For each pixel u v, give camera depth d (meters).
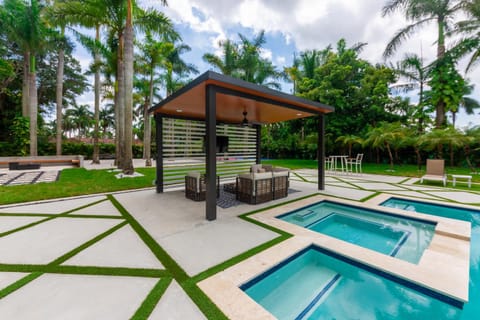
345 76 12.81
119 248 2.57
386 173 10.08
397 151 14.14
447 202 4.66
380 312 1.81
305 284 2.20
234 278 1.97
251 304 1.64
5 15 10.34
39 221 3.48
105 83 15.06
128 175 7.98
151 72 12.50
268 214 3.92
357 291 2.08
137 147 21.52
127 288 1.83
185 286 1.85
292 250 2.51
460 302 1.73
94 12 7.85
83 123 28.23
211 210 3.59
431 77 12.25
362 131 13.27
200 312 1.56
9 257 2.33
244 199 4.76
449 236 2.92
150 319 1.49
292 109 5.22
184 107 5.28
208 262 2.25
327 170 11.63
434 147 11.35
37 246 2.60
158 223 3.44
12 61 14.61
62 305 1.62
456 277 1.97
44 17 8.88
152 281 1.92
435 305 1.82
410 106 14.54
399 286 2.03
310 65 15.62
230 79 3.41
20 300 1.67
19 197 4.91
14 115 15.66
